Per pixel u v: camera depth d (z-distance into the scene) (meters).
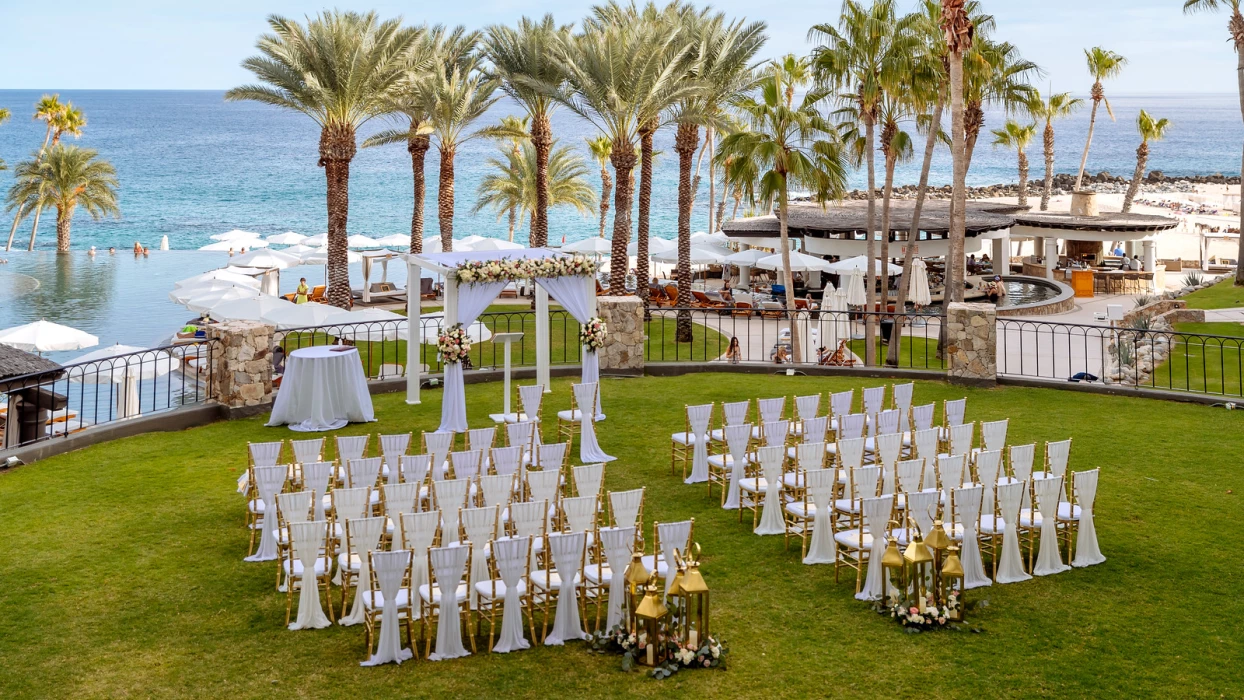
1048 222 44.75
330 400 15.43
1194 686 7.18
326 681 7.32
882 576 8.64
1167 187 96.88
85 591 9.00
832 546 9.70
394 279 48.06
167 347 16.02
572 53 31.17
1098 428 14.91
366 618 7.77
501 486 9.41
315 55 30.25
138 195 101.69
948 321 18.30
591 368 16.44
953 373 18.36
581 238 75.25
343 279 32.06
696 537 10.47
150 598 8.87
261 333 16.14
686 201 32.25
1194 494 11.70
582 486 9.70
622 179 30.19
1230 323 26.88
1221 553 9.86
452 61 36.81
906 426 13.63
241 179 117.56
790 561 9.77
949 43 22.44
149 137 184.88
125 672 7.43
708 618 7.64
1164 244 58.19
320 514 9.62
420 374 18.70
